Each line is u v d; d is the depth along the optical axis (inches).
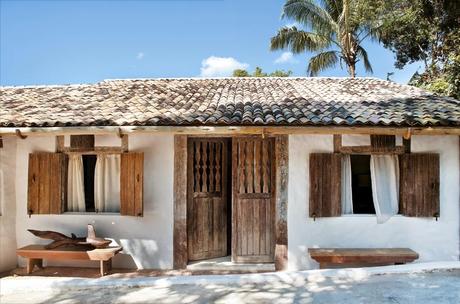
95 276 305.0
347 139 317.4
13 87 443.5
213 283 254.4
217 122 279.6
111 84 442.0
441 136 312.3
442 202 311.0
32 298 237.1
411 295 223.8
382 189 319.3
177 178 325.7
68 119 292.8
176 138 327.0
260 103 335.6
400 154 314.8
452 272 267.1
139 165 319.9
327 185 315.0
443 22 595.8
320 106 321.1
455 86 483.2
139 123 283.3
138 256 324.5
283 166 320.8
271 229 330.3
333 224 316.2
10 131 290.0
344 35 749.3
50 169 329.1
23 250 306.0
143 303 222.7
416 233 311.4
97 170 337.1
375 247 313.4
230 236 356.2
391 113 290.4
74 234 325.4
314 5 737.0
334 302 215.9
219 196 350.3
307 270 292.2
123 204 322.3
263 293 233.8
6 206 324.8
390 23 716.7
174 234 323.9
